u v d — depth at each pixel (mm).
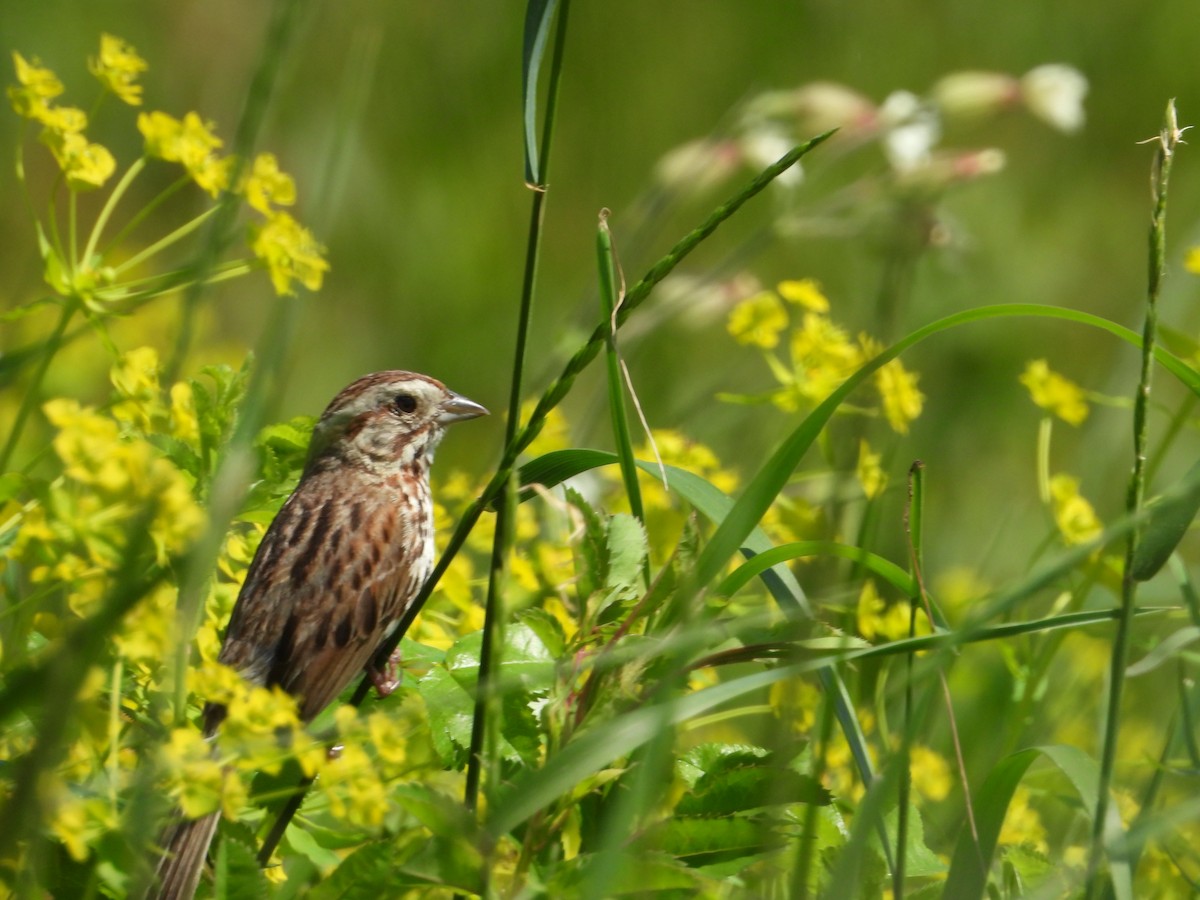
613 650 5648
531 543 9086
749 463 11602
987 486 13883
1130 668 5660
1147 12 19156
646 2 18781
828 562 6043
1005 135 18156
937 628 6203
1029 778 7855
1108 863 5238
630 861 5258
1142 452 5383
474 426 15859
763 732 7281
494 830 4934
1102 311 17375
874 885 6027
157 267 15656
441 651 7117
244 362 7176
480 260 17188
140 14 16062
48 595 6188
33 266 14781
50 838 5570
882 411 8016
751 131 11852
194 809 5148
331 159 7004
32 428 9375
